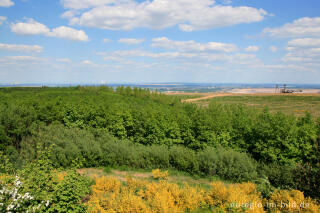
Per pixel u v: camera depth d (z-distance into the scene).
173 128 17.53
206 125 16.70
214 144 15.59
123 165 12.57
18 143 12.95
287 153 13.25
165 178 10.84
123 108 23.05
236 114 23.42
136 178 10.88
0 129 12.39
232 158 11.48
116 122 18.64
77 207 5.93
